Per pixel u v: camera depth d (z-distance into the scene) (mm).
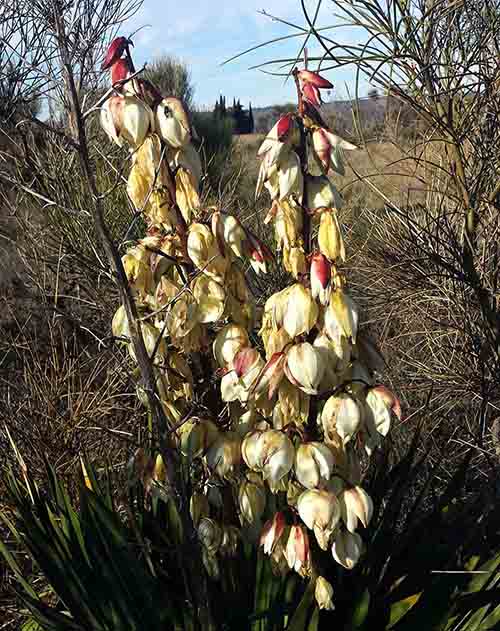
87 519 2369
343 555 1905
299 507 1850
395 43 2758
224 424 2262
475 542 2402
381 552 2332
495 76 2945
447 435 3846
